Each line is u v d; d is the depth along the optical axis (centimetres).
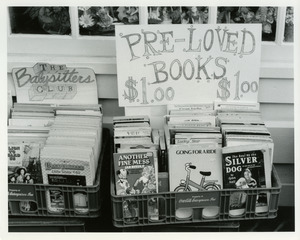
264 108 184
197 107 169
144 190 151
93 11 171
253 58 166
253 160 152
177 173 153
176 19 173
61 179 151
